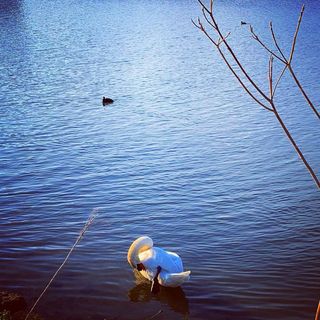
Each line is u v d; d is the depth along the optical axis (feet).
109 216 47.01
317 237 42.24
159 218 46.62
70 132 77.10
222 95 100.63
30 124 81.56
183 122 82.23
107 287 34.91
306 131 75.15
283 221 45.62
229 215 47.11
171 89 107.04
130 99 99.04
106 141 72.49
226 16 234.17
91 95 102.68
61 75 122.31
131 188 54.24
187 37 182.39
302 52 146.92
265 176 57.47
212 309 32.58
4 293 32.76
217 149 68.03
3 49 161.58
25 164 62.49
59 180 56.70
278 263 38.19
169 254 35.60
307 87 104.94
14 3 313.73
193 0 303.07
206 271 37.06
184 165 61.82
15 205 49.37
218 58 143.13
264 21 215.72
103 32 196.95
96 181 56.39
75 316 31.65
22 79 118.01
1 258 38.63
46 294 33.96
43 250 40.04
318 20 212.84
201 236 43.01
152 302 33.35
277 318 31.65
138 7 279.69
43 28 210.59
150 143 71.31
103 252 39.93
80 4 301.84
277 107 90.22
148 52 153.58
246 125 79.46
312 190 52.95
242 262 38.45
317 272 36.83
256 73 122.11
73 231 43.68
